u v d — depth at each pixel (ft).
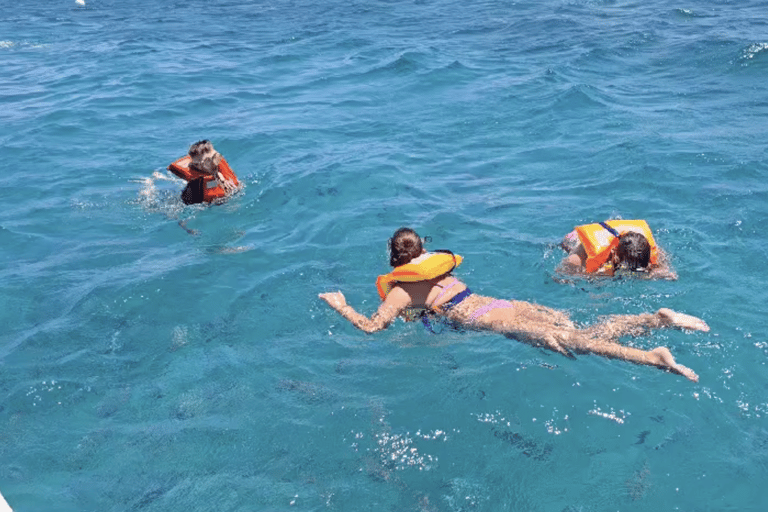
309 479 12.79
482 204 24.06
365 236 22.03
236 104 37.93
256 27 61.62
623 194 24.02
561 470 12.70
